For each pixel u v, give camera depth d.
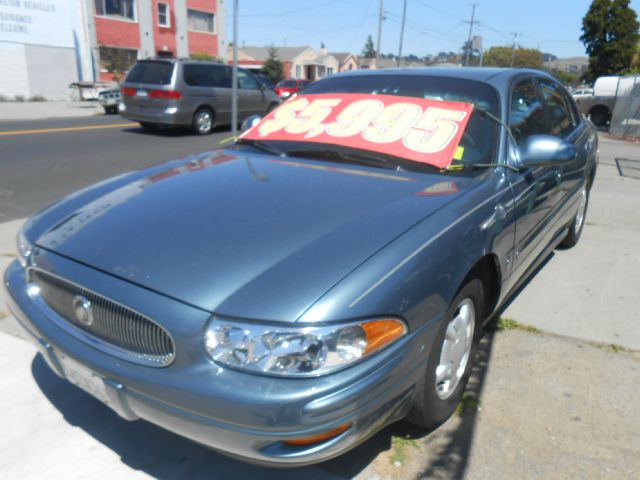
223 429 1.88
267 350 1.85
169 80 12.80
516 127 3.36
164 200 2.60
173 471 2.40
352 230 2.23
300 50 60.88
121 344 2.12
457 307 2.52
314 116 3.55
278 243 2.16
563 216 4.25
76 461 2.44
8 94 26.62
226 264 2.07
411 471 2.40
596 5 39.06
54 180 7.73
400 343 2.05
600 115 21.20
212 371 1.89
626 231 5.90
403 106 3.34
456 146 3.00
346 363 1.90
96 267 2.20
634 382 3.08
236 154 3.39
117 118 17.88
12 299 2.55
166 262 2.12
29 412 2.76
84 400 2.86
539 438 2.61
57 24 28.00
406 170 2.98
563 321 3.79
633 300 4.16
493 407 2.83
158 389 1.96
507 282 3.10
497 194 2.82
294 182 2.74
